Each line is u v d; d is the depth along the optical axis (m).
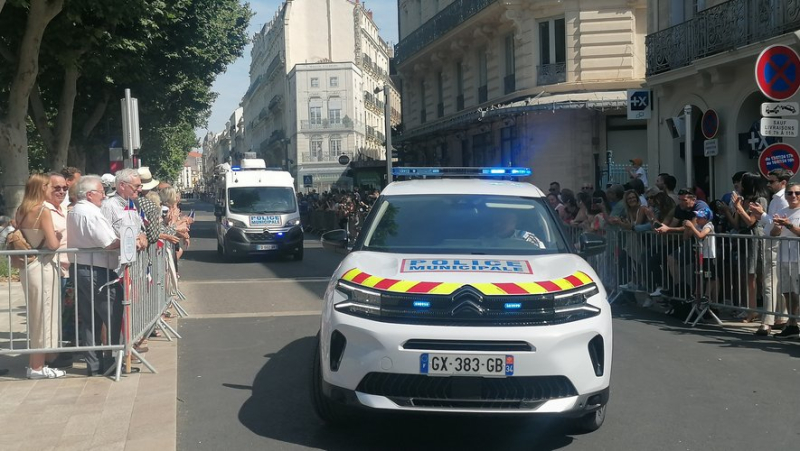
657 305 10.37
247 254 18.78
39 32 17.12
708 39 15.15
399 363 4.54
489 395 4.55
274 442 5.11
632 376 6.79
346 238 6.48
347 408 4.82
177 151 60.81
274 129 81.62
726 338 8.42
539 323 4.62
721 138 15.52
